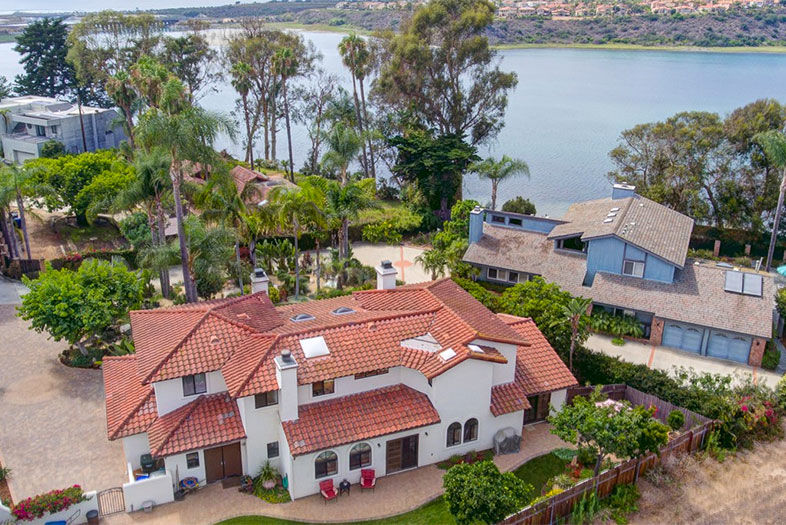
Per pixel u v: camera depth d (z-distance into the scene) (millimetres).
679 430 36719
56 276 43312
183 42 103125
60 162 69125
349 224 69312
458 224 65250
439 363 32688
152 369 31547
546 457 35031
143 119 44656
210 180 50938
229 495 31969
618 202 57875
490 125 90188
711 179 74375
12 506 29031
